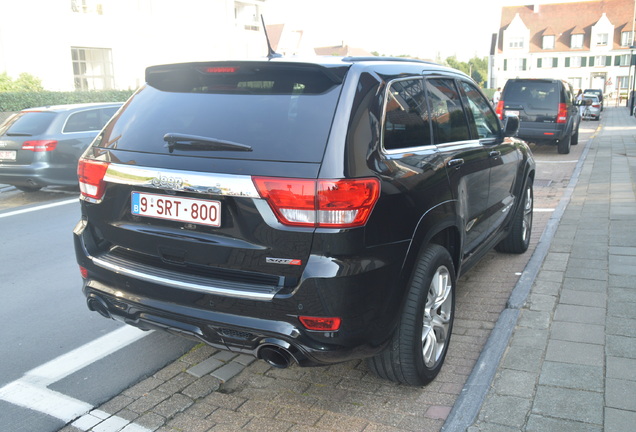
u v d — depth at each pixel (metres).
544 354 3.51
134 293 3.05
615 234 6.22
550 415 2.88
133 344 4.03
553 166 12.88
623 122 31.03
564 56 87.12
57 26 24.95
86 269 3.30
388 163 2.90
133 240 3.09
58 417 3.13
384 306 2.81
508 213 5.16
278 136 2.76
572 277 4.88
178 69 3.25
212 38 34.91
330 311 2.62
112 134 3.28
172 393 3.37
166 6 30.70
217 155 2.79
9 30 23.17
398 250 2.86
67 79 25.53
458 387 3.35
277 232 2.64
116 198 3.11
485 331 4.09
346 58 3.13
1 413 3.17
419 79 3.58
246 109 2.95
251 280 2.76
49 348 3.99
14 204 9.78
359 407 3.16
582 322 3.96
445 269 3.41
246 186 2.66
